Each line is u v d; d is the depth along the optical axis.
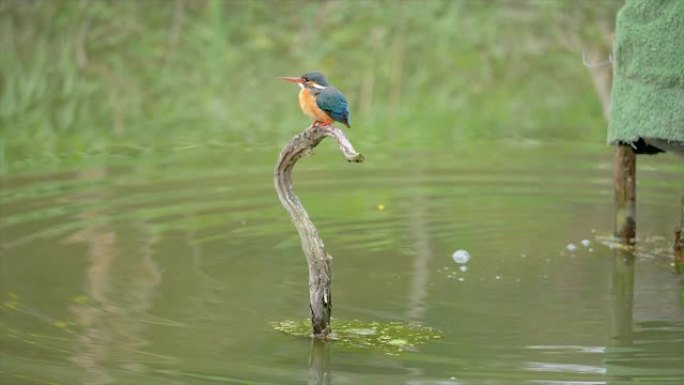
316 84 9.49
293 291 10.73
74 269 11.32
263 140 17.67
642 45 10.98
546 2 20.73
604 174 15.28
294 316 9.97
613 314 9.95
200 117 19.27
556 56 21.20
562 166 15.76
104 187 14.69
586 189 14.56
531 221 13.21
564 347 9.12
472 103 19.91
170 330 9.57
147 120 19.12
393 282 11.01
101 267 11.41
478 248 12.18
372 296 10.56
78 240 12.33
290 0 23.08
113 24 22.08
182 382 8.34
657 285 10.85
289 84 20.66
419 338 9.36
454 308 10.19
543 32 21.77
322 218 13.31
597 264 11.58
